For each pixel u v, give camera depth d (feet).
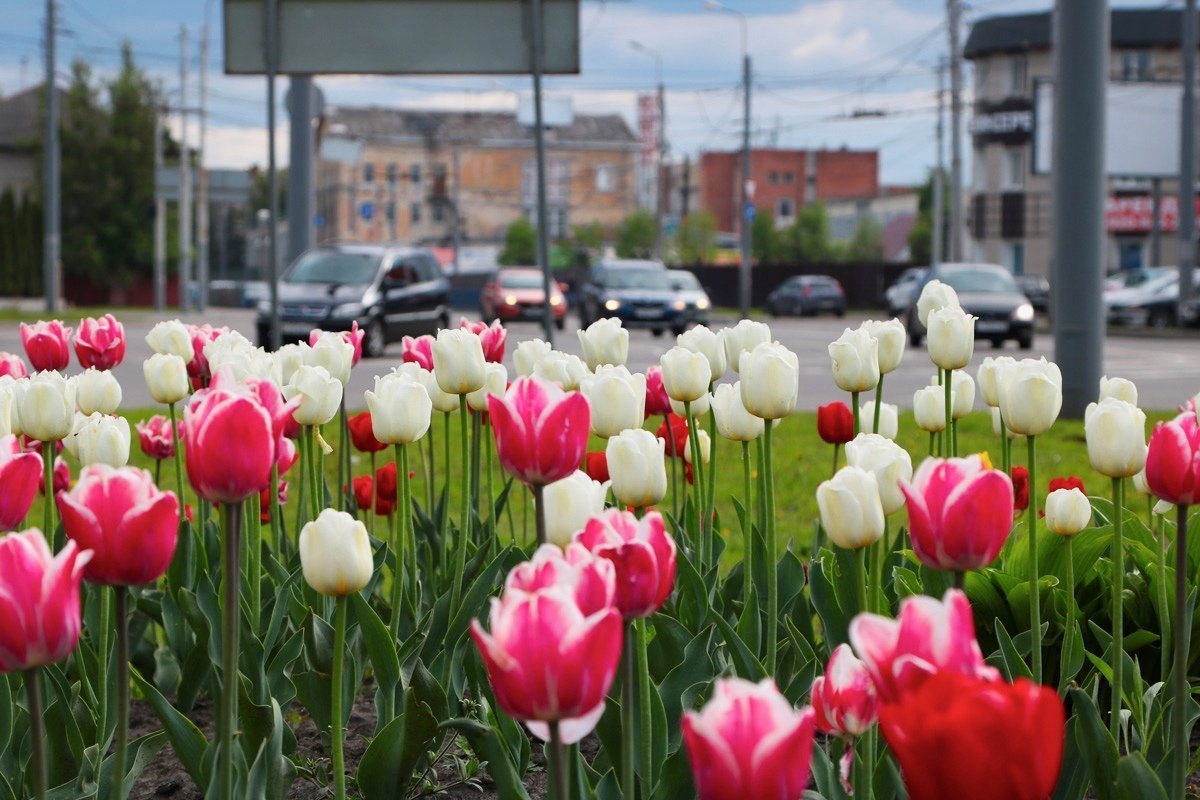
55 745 9.16
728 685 4.48
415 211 333.21
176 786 10.72
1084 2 38.17
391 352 75.51
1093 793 9.85
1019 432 8.63
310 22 29.91
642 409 9.39
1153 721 9.83
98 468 5.99
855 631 4.75
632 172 339.36
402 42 29.60
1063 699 9.59
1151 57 176.55
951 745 4.09
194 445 6.31
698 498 11.96
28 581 5.34
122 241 212.02
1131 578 11.66
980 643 11.62
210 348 11.86
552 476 6.68
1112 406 8.36
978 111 188.96
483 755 10.16
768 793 4.37
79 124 211.82
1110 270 182.80
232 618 6.61
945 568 5.88
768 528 9.34
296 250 52.95
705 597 10.33
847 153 341.21
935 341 10.44
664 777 7.73
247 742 8.95
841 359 10.14
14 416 9.84
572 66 28.99
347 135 326.03
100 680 9.26
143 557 6.00
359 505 14.66
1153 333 105.29
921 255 245.65
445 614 10.39
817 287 158.81
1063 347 39.29
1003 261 188.44
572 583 5.24
